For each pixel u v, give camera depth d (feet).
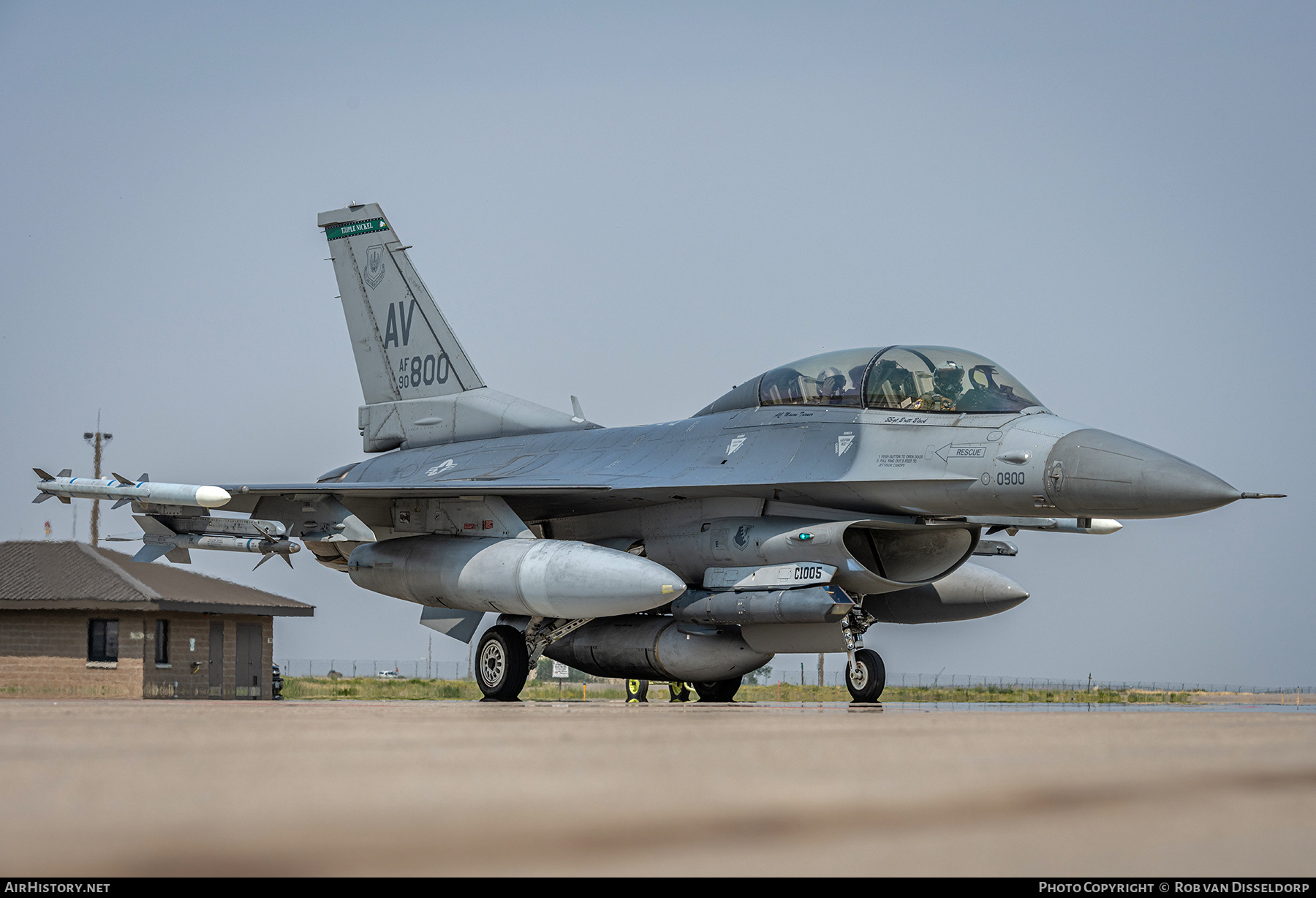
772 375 143.43
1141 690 342.44
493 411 182.60
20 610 261.44
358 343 199.62
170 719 48.78
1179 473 112.57
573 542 133.08
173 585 274.16
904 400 130.11
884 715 57.98
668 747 29.43
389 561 146.61
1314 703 195.11
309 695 348.79
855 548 134.92
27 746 29.19
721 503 138.51
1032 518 145.18
